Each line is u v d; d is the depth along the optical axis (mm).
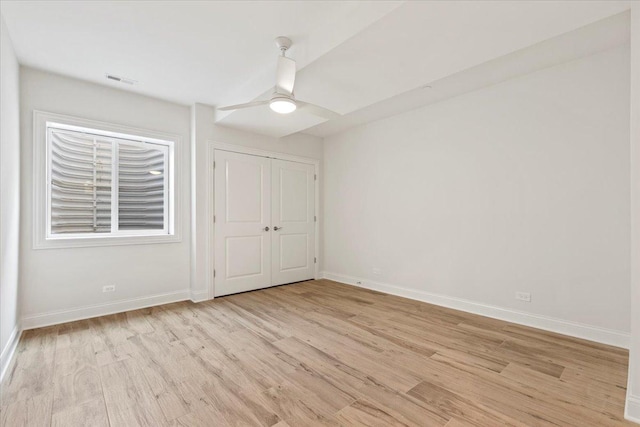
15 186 2551
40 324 2877
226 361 2230
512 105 3061
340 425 1561
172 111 3760
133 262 3465
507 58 2656
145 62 2785
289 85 2334
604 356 2295
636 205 1599
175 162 3781
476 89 3312
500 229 3146
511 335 2715
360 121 4453
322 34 2238
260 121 3809
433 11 1766
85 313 3137
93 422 1582
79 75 3020
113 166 3498
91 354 2330
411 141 3973
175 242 3777
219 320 3107
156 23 2225
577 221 2680
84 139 3330
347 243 4875
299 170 4969
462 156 3455
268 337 2674
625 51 2453
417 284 3898
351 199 4805
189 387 1897
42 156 2898
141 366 2150
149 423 1575
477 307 3318
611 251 2518
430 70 2490
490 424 1566
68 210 3229
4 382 1939
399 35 2004
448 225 3582
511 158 3068
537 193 2902
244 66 2859
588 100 2619
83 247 3133
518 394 1826
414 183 3936
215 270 3979
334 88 2846
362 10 1938
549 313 2830
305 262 5055
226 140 4070
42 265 2898
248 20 2191
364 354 2350
